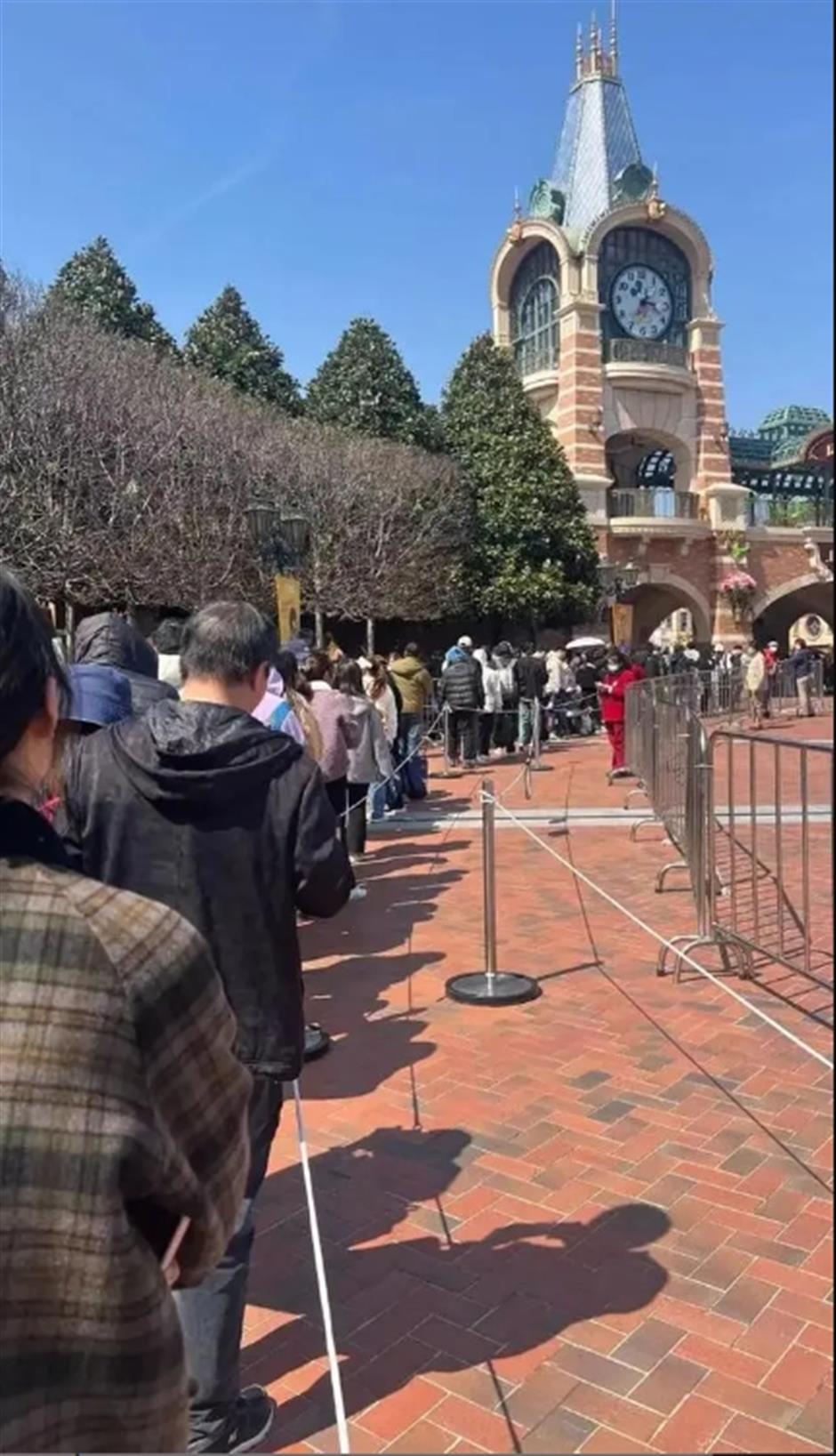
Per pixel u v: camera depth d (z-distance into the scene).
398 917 7.32
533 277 37.31
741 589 36.34
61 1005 1.15
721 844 7.39
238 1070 1.34
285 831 2.49
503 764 17.00
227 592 20.98
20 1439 1.10
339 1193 3.66
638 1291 3.03
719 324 37.12
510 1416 2.56
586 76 39.38
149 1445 1.18
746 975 5.73
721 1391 2.61
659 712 9.71
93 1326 1.13
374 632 30.28
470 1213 3.49
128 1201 1.20
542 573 30.94
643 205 35.56
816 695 24.53
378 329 32.62
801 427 46.00
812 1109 4.16
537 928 6.93
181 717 2.49
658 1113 4.17
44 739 1.37
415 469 28.38
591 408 35.12
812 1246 3.22
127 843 2.45
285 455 24.14
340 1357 2.82
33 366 18.14
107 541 18.14
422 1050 4.89
